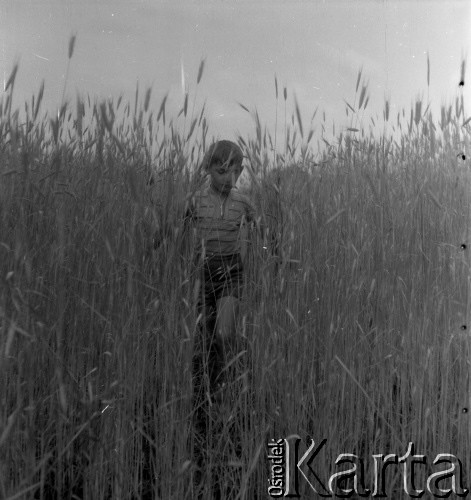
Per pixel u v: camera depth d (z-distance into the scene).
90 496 1.37
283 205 1.51
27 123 1.33
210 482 1.36
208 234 1.54
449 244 1.66
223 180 1.54
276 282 1.47
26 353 1.20
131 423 1.35
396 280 1.62
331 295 1.50
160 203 1.36
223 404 1.48
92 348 1.49
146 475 1.59
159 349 1.45
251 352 1.59
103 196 1.37
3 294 1.16
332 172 1.64
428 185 1.73
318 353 1.58
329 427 1.45
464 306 1.65
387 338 1.60
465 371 1.61
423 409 1.63
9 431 1.11
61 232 1.27
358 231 1.64
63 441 1.42
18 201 1.30
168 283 1.38
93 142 1.40
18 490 1.17
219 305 1.74
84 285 1.41
